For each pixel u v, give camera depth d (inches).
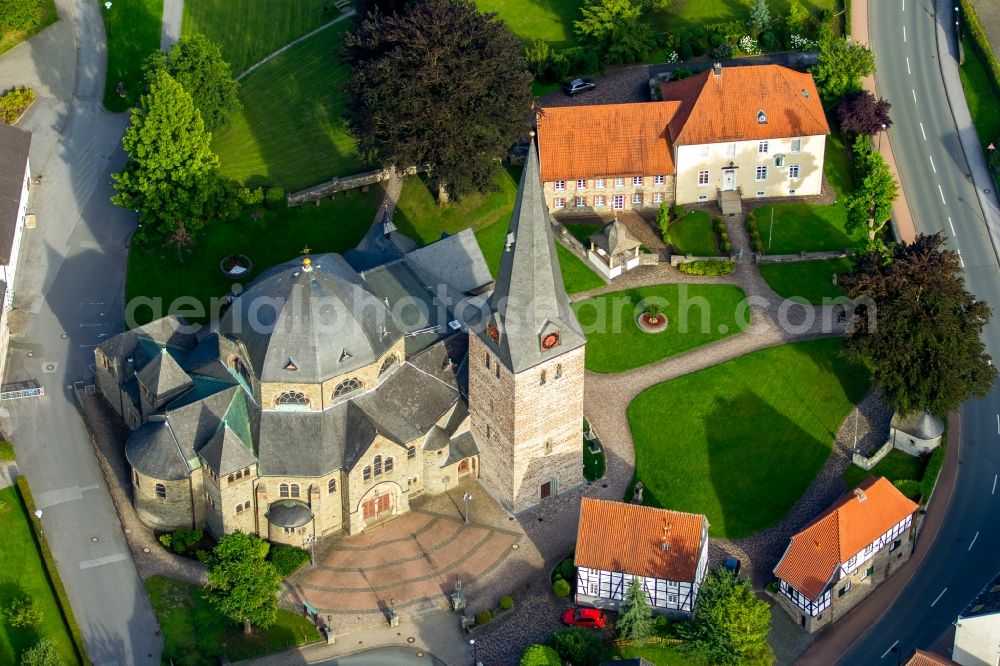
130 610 5310.0
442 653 5251.0
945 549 5733.3
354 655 5236.2
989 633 5088.6
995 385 6392.7
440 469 5753.0
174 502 5497.1
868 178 6692.9
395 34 6609.3
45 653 4943.4
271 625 5285.4
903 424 6043.3
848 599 5472.4
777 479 5900.6
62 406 6063.0
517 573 5531.5
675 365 6368.1
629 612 5182.1
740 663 5108.3
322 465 5433.1
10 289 6525.6
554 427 5605.3
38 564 5433.1
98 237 6830.7
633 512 5349.4
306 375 5359.3
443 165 6742.1
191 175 6624.0
